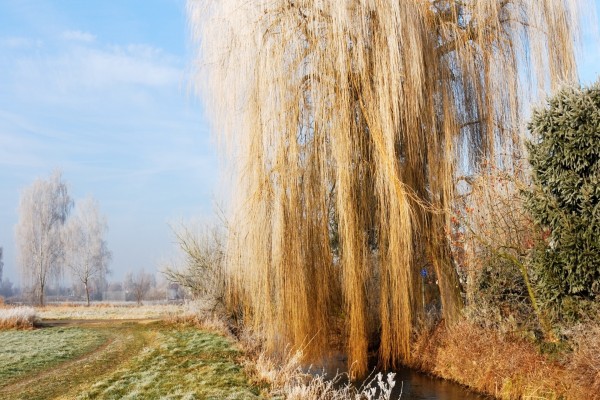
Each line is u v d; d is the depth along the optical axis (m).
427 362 11.05
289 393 8.54
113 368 11.16
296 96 11.32
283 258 11.08
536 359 8.48
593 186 7.26
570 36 11.44
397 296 10.82
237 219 11.78
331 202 11.58
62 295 63.09
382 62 10.74
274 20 11.28
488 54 11.54
